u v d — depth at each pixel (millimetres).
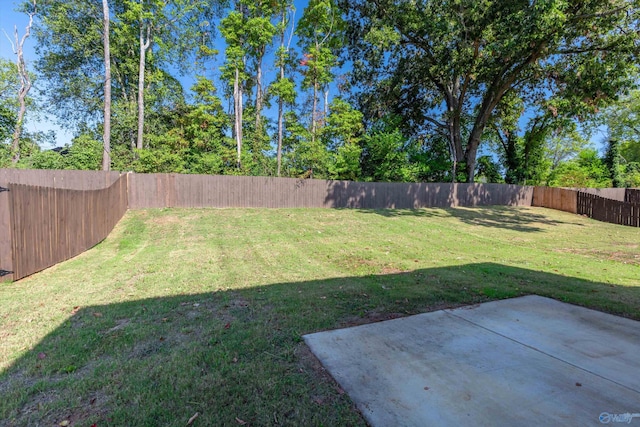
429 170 23969
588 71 15016
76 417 1992
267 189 15023
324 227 11133
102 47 20344
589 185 25859
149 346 2912
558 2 12930
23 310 3732
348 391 2264
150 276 5285
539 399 2182
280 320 3533
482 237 10469
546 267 6430
